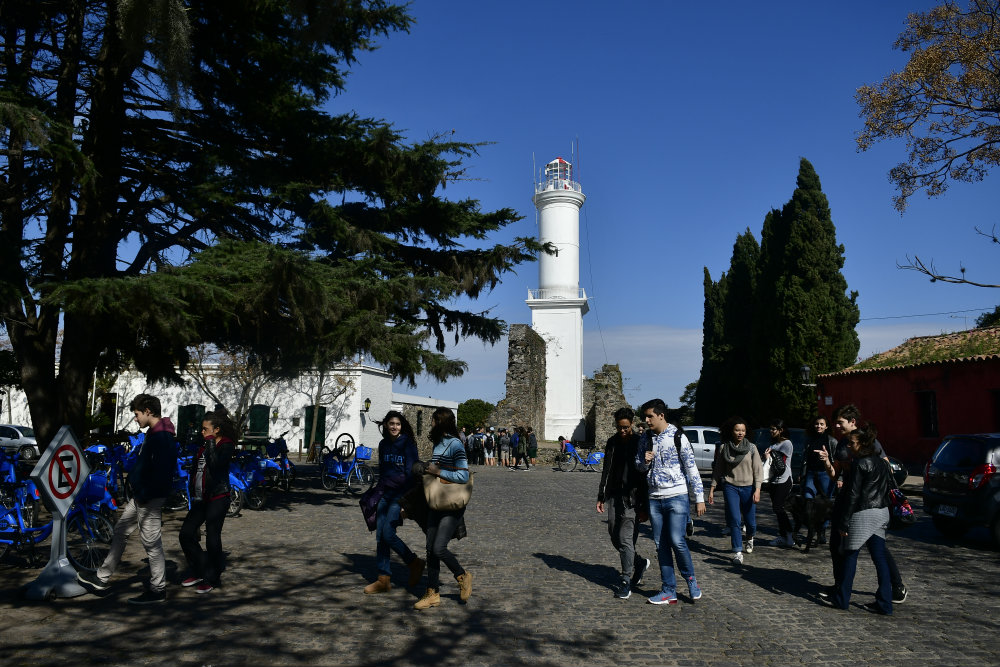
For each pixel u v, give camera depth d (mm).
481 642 5059
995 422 19859
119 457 12945
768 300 30562
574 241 48406
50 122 7949
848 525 6059
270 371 14758
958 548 9492
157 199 11750
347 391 33812
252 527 10461
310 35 10828
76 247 10734
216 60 11508
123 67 10414
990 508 9289
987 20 14781
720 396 39656
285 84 12344
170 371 14227
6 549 7250
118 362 14008
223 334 12562
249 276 9695
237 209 12117
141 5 8477
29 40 10836
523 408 33969
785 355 28953
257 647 4871
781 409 29344
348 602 6141
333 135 12617
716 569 7879
